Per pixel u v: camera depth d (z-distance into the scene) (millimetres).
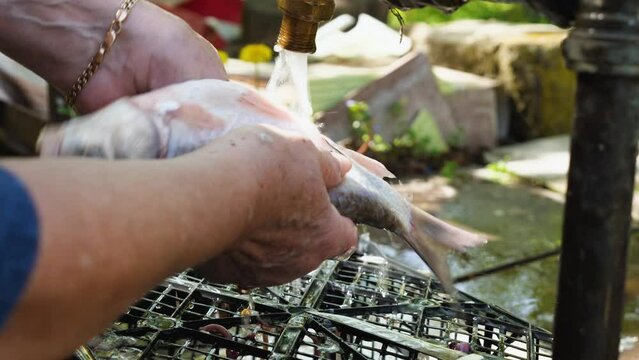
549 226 3996
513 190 4703
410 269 1714
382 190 1081
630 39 645
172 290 1434
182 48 1050
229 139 714
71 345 498
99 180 523
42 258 460
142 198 538
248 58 4672
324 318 1310
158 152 864
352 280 1615
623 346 2430
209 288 1422
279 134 787
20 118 4453
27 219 460
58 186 494
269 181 711
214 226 598
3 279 445
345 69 5781
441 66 6680
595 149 680
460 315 1451
